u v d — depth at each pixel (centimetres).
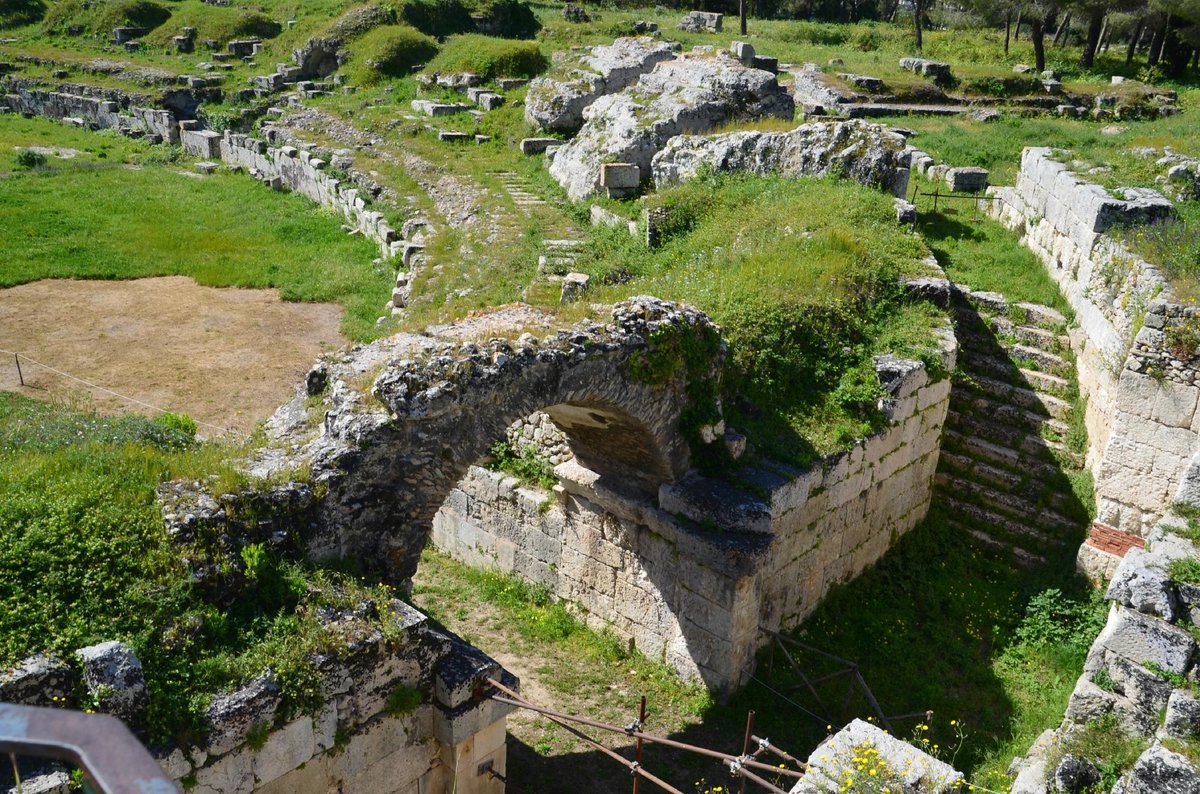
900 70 3800
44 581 792
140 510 882
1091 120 3347
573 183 2580
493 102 3409
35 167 3519
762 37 4788
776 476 1262
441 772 963
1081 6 3909
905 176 2086
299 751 832
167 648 793
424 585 1557
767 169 2192
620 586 1375
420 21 4466
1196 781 734
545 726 1248
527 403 1077
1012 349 1672
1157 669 847
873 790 763
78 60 4772
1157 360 1285
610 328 1166
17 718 183
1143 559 898
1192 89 3725
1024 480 1533
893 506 1492
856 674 1131
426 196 2817
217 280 2498
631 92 2741
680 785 1148
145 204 3125
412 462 1005
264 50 4769
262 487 933
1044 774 866
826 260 1614
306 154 3241
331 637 853
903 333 1509
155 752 741
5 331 2142
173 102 4234
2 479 903
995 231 2089
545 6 5478
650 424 1213
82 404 1803
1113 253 1541
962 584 1451
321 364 1140
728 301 1474
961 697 1261
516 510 1500
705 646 1273
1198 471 991
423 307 1995
